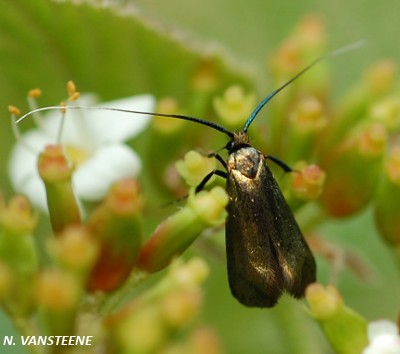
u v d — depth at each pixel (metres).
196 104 0.09
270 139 0.09
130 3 0.09
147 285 0.08
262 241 0.08
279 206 0.08
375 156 0.08
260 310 0.09
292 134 0.08
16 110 0.08
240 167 0.08
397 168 0.08
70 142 0.09
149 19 0.09
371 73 0.09
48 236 0.08
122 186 0.07
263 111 0.09
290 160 0.08
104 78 0.09
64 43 0.09
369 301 0.09
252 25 0.10
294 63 0.09
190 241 0.07
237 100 0.08
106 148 0.09
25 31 0.09
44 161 0.07
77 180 0.08
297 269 0.08
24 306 0.07
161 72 0.09
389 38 0.10
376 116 0.09
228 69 0.09
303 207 0.08
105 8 0.09
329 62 0.10
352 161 0.08
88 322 0.07
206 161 0.08
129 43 0.09
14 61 0.09
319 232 0.09
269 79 0.09
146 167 0.09
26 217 0.07
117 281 0.07
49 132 0.09
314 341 0.08
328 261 0.09
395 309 0.09
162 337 0.07
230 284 0.08
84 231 0.07
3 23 0.09
